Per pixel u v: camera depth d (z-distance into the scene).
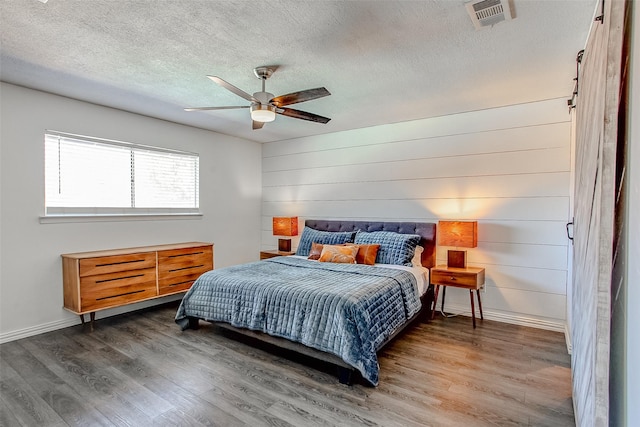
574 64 2.67
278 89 3.28
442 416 2.06
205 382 2.47
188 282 4.27
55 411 2.12
